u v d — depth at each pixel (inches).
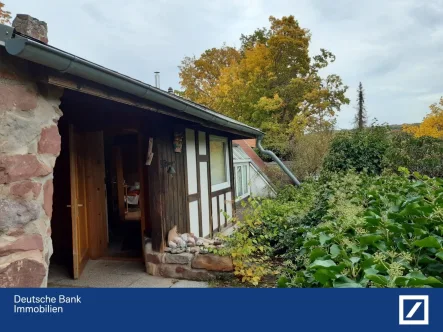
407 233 81.2
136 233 270.4
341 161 322.0
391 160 297.6
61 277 166.1
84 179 189.8
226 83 838.5
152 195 175.9
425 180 153.6
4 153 75.9
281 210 240.5
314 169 502.6
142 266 184.4
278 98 756.6
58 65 76.2
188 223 217.8
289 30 818.8
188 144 225.8
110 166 322.7
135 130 191.8
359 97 1113.4
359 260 70.3
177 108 138.5
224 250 160.7
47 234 86.8
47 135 87.4
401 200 107.3
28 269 79.7
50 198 88.4
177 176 203.8
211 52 986.7
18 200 78.7
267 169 553.3
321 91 785.6
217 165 297.9
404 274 69.5
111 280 162.4
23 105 80.4
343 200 148.0
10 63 77.6
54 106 90.9
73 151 161.5
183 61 1005.8
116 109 159.2
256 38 977.5
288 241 184.2
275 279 158.6
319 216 187.6
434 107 683.4
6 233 76.0
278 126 749.3
